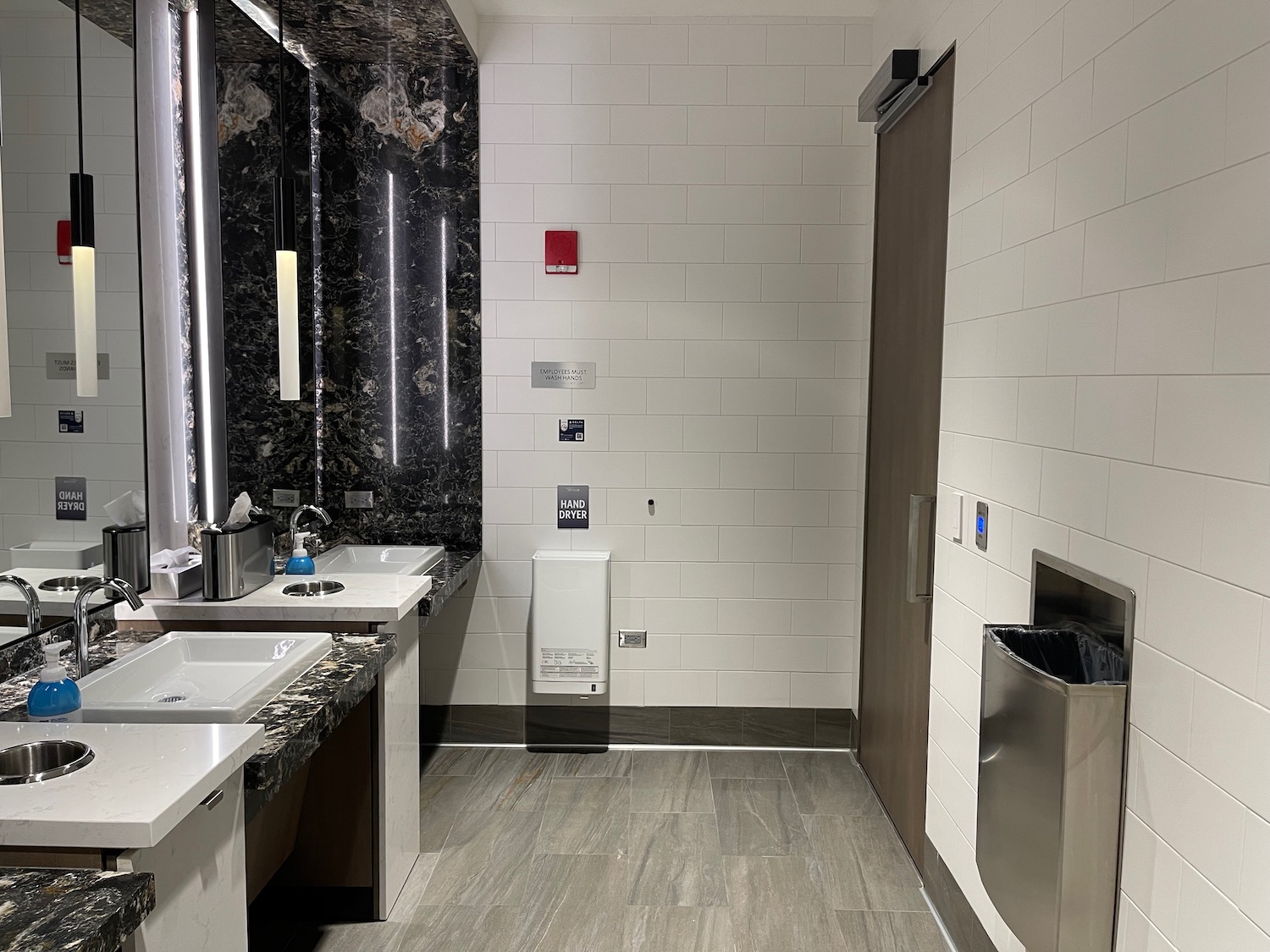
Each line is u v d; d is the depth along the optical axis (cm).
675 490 406
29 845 137
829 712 415
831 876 305
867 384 389
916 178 320
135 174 263
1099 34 183
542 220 397
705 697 415
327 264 398
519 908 284
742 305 399
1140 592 165
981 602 244
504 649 414
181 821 154
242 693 202
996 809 190
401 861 294
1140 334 166
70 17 233
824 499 406
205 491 305
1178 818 151
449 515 408
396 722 287
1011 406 226
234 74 315
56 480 230
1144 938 161
